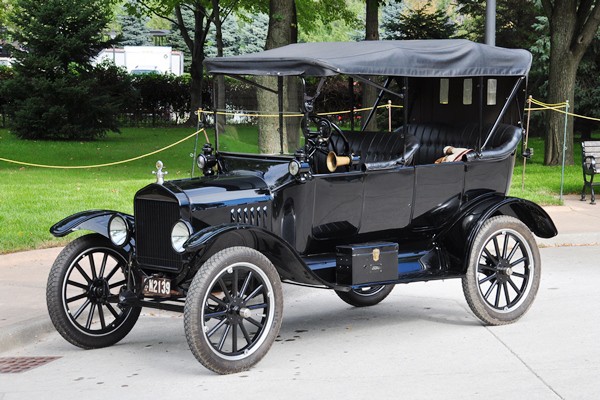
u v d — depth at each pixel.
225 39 60.97
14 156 25.23
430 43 8.16
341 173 7.39
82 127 31.58
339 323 8.27
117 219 7.30
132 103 34.00
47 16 31.83
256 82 7.59
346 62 7.18
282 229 7.27
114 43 33.28
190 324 6.37
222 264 6.46
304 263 6.88
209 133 8.48
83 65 32.97
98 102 31.70
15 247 11.48
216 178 7.35
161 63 57.56
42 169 21.78
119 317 7.70
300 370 6.67
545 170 21.50
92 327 8.05
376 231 7.82
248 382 6.38
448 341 7.47
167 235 6.97
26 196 15.41
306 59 7.14
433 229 8.15
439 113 9.15
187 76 42.69
